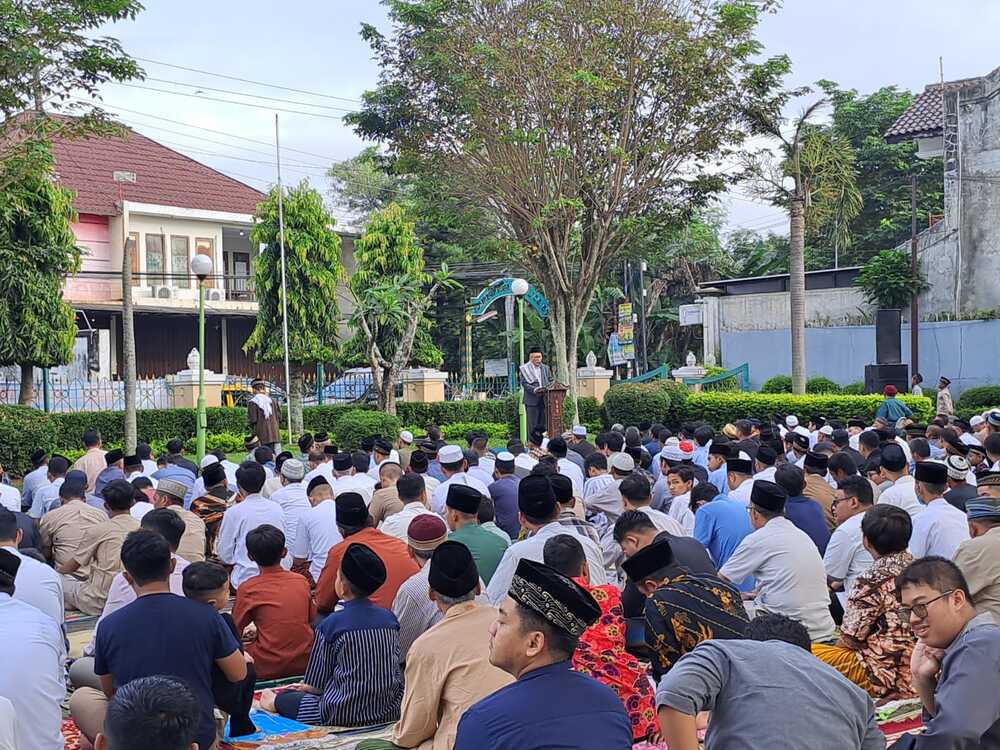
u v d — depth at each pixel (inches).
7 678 179.2
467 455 443.5
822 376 1205.1
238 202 1406.3
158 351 1296.8
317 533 332.2
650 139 871.7
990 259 1083.9
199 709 105.0
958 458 319.3
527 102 839.7
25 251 799.1
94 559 331.3
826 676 127.5
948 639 151.4
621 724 121.5
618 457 376.8
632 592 236.2
